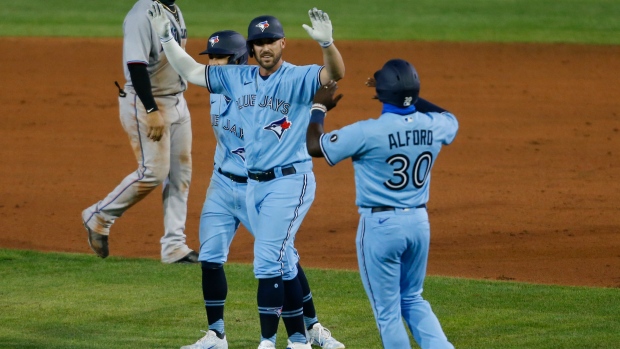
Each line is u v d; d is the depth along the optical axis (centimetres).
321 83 2502
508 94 7544
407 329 2964
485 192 4891
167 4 3453
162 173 3559
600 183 5056
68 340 2773
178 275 3525
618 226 4250
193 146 6019
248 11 11412
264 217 2586
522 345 2709
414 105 2414
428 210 4553
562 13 11394
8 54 9162
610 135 6228
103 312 3058
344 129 2275
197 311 3078
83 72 8431
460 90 7675
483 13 11444
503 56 9125
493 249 3909
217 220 2767
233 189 2752
